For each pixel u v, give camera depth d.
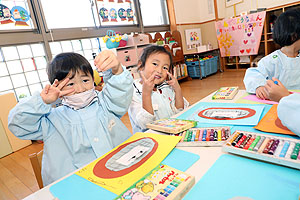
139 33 3.64
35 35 2.32
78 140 0.71
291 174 0.38
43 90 0.64
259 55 4.18
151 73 0.97
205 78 4.18
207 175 0.41
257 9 3.76
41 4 2.35
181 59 4.04
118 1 3.24
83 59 0.72
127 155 0.53
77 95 0.72
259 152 0.44
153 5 3.98
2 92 2.16
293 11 0.93
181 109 1.03
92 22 2.91
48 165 0.69
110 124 0.80
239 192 0.35
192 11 4.59
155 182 0.39
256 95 0.91
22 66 2.28
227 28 4.16
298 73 1.07
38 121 0.68
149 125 0.68
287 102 0.50
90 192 0.41
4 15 2.08
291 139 0.47
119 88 0.74
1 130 1.96
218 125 0.65
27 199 0.41
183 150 0.52
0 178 1.57
